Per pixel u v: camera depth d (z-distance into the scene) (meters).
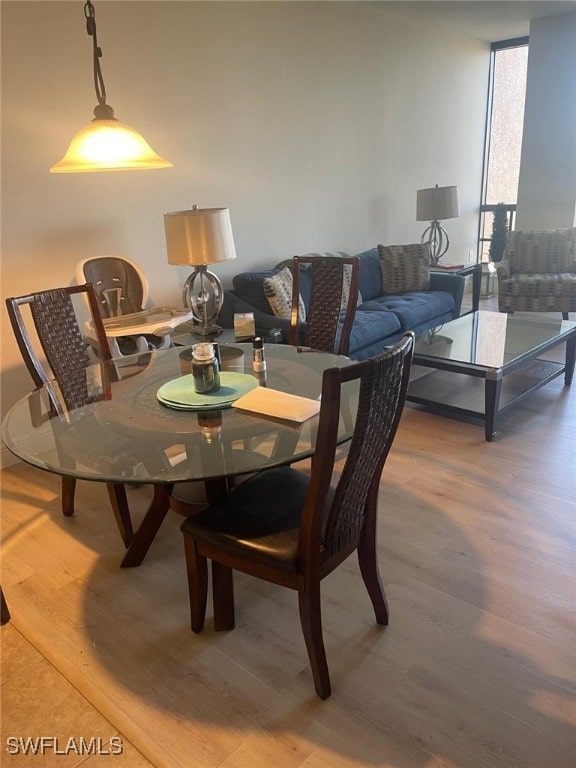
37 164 3.06
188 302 3.26
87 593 2.13
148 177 3.56
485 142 6.70
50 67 3.02
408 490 2.68
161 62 3.48
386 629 1.88
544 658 1.73
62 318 2.53
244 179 4.12
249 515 1.71
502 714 1.56
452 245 6.55
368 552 1.80
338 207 4.93
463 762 1.44
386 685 1.67
